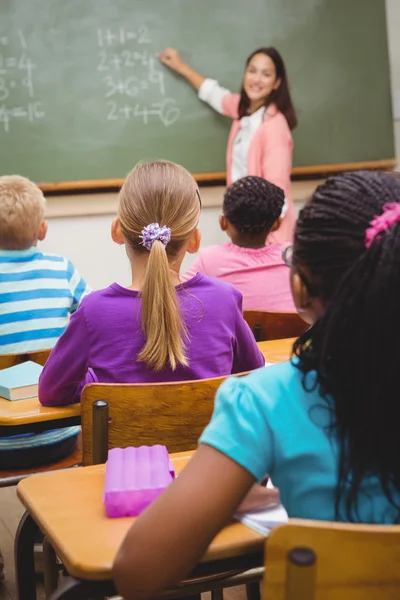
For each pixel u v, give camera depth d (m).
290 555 0.67
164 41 4.44
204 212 4.65
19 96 4.30
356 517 0.83
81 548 0.87
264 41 4.55
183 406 1.35
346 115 4.71
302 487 0.84
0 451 1.83
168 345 1.46
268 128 4.38
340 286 0.82
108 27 4.36
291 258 0.91
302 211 0.89
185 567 0.80
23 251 2.22
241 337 1.62
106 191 4.48
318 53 4.62
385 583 0.70
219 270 2.53
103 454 1.29
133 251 1.54
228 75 4.53
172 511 0.79
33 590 1.19
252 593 1.73
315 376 0.84
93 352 1.49
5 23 4.23
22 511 2.53
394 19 4.73
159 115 4.50
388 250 0.80
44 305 2.19
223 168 4.61
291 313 2.23
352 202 0.85
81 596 0.85
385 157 4.81
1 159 4.33
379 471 0.83
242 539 0.88
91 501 1.00
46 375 1.53
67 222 4.46
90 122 4.41
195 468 0.82
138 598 0.80
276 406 0.83
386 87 4.75
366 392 0.81
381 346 0.80
